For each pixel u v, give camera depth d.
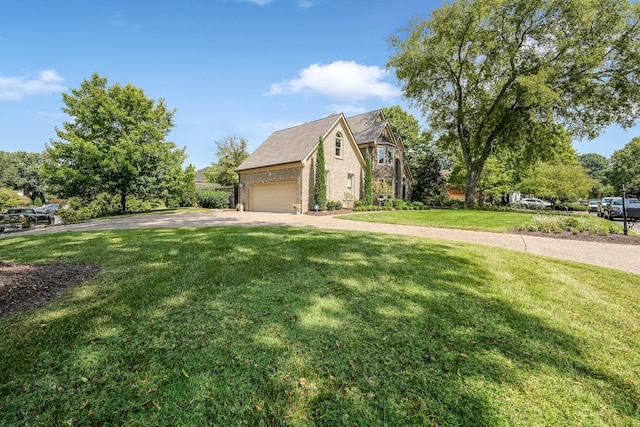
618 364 2.38
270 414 1.82
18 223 16.86
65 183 18.25
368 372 2.20
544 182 26.16
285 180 18.12
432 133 23.44
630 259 5.95
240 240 6.67
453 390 2.04
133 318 2.90
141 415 1.78
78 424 1.71
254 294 3.55
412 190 30.02
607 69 16.53
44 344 2.43
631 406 1.95
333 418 1.80
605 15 15.19
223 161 29.80
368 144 22.31
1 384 1.98
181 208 24.16
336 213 16.48
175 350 2.40
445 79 19.86
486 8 16.16
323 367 2.24
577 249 6.82
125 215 17.78
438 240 7.11
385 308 3.24
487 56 17.72
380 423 1.77
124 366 2.20
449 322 2.96
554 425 1.78
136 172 18.41
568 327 2.95
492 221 11.38
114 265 4.68
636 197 17.45
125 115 18.72
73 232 8.37
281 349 2.45
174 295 3.47
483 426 1.76
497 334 2.77
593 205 28.22
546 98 15.04
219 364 2.25
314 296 3.53
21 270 4.32
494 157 29.02
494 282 4.15
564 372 2.27
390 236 7.47
